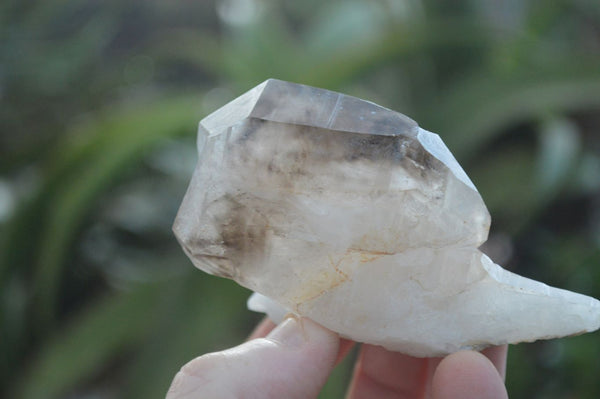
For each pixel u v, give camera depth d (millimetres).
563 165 397
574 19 572
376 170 189
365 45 445
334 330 204
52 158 430
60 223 405
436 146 196
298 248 196
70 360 383
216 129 196
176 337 377
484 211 193
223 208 194
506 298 200
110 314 396
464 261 196
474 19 506
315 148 190
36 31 605
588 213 484
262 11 524
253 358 191
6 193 458
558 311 200
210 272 208
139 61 674
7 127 560
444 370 195
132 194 532
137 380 371
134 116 414
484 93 442
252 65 492
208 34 781
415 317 200
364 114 192
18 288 421
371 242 193
